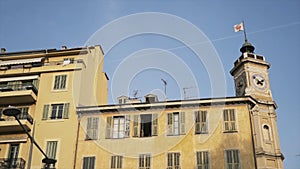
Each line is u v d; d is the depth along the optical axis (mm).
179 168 30719
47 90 36219
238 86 45500
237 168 29969
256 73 44812
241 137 31297
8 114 20703
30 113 35438
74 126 33844
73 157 32312
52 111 34969
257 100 41875
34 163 32438
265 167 36875
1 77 37719
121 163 31609
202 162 30672
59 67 37281
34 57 39188
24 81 37438
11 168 31516
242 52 48781
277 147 38969
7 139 33969
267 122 40844
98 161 31906
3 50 42344
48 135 33656
